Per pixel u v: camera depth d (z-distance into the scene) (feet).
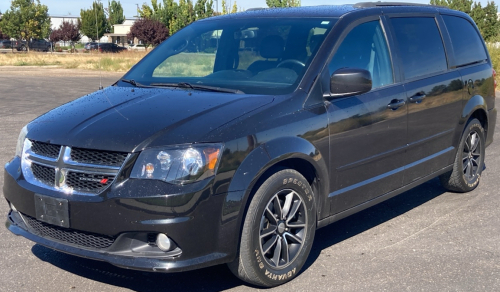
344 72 12.38
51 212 10.88
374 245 14.57
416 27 16.57
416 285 12.10
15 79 72.28
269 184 11.32
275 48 13.89
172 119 11.00
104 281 12.09
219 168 10.44
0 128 31.71
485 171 22.63
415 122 15.51
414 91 15.42
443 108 16.81
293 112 11.97
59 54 157.38
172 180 10.14
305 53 13.35
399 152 15.01
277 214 11.73
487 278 12.53
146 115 11.30
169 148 10.28
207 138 10.47
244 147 10.83
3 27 214.90
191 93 12.69
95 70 98.27
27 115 37.37
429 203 18.49
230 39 14.82
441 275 12.66
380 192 14.67
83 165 10.64
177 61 15.17
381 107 14.10
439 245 14.60
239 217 10.78
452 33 18.28
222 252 10.73
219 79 13.66
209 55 14.88
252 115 11.28
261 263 11.40
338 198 13.20
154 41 193.57
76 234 10.98
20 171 11.72
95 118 11.50
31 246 14.01
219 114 11.18
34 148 11.60
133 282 12.08
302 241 12.34
